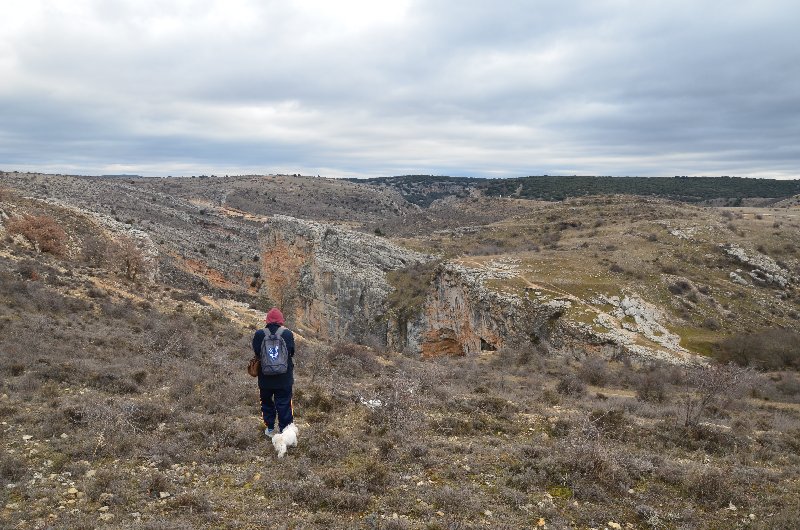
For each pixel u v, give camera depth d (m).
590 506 6.52
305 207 157.12
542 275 45.12
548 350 36.78
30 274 25.36
